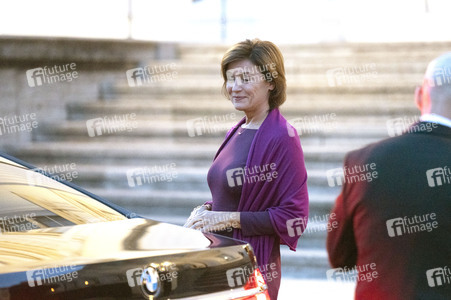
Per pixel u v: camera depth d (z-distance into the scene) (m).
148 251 4.91
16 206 5.84
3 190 6.05
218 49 21.08
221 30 21.89
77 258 4.64
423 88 5.40
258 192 7.00
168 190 16.55
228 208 7.14
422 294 5.05
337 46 20.72
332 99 19.05
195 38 21.86
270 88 7.28
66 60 19.22
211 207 7.52
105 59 19.58
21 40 18.67
